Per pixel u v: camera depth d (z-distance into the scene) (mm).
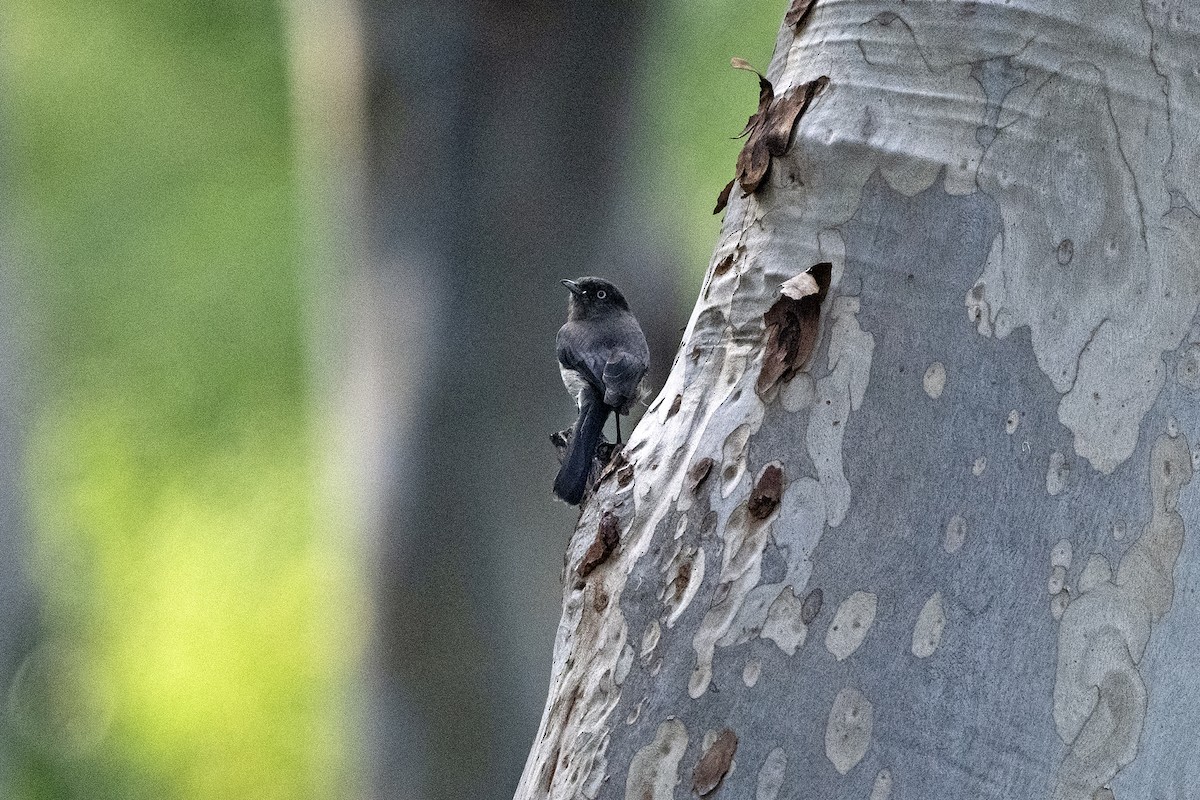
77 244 19172
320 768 19969
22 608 14805
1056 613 5094
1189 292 5238
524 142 13195
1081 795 5066
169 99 19062
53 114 19250
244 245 18984
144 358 19422
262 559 20250
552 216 13297
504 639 13648
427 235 13328
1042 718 5059
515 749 13766
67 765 21047
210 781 20906
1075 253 5211
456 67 13070
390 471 13648
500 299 13344
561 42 13117
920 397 5199
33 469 14852
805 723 5098
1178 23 5246
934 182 5289
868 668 5082
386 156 13305
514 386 13398
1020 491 5129
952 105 5316
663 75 16688
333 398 15312
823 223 5438
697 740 5191
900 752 5035
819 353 5324
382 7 13000
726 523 5344
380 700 13961
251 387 19422
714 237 17484
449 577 13594
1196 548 5176
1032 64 5258
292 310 19109
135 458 19781
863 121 5418
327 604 17328
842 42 5543
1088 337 5191
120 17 18656
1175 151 5246
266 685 20578
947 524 5121
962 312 5211
